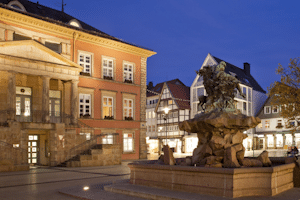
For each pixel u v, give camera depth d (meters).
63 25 27.77
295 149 31.62
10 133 20.92
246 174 8.27
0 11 23.50
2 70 22.02
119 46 31.45
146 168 10.15
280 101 27.19
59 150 23.12
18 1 26.11
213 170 8.25
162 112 55.91
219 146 9.91
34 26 25.72
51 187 12.02
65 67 25.48
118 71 31.59
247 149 50.53
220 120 9.60
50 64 24.50
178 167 9.05
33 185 12.66
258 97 54.91
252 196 8.22
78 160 22.75
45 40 26.34
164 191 9.02
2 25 23.86
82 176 15.80
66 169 20.38
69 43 27.84
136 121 32.50
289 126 27.94
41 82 25.58
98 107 29.66
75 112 26.34
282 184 9.23
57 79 25.86
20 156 20.95
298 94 26.64
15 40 22.84
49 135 23.16
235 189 8.05
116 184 10.83
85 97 28.83
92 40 29.47
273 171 8.43
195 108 52.03
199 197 8.04
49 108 26.19
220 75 10.58
